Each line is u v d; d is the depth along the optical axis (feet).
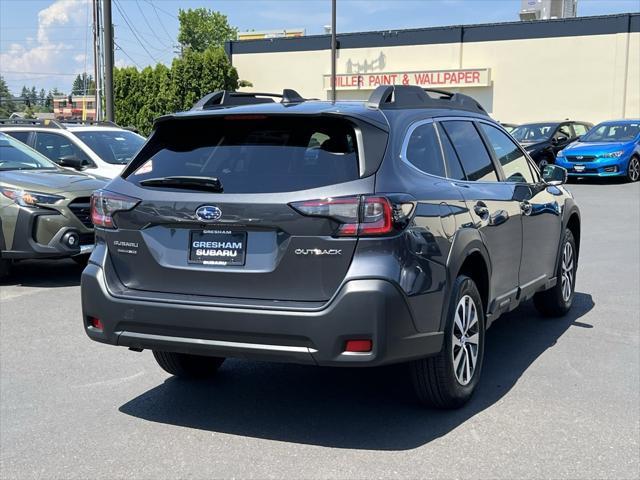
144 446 13.43
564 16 145.28
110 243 14.10
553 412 14.75
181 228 13.41
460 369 14.71
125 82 146.20
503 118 124.88
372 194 12.43
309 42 140.15
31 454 13.14
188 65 138.62
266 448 13.25
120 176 14.48
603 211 47.26
